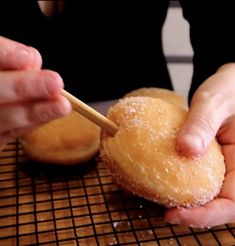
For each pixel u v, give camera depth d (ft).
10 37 1.40
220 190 0.86
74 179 1.07
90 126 1.12
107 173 1.10
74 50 1.52
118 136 0.81
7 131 0.76
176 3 2.43
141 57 1.63
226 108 0.92
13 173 1.08
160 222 0.95
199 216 0.81
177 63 2.69
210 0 1.37
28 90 0.66
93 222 0.94
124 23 1.53
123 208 0.99
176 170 0.78
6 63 0.69
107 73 1.60
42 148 1.07
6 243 0.88
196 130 0.81
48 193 1.02
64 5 1.45
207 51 1.40
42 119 0.72
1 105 0.70
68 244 0.88
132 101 0.89
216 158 0.85
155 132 0.81
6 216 0.94
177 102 1.33
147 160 0.78
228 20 1.33
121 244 0.89
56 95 0.69
